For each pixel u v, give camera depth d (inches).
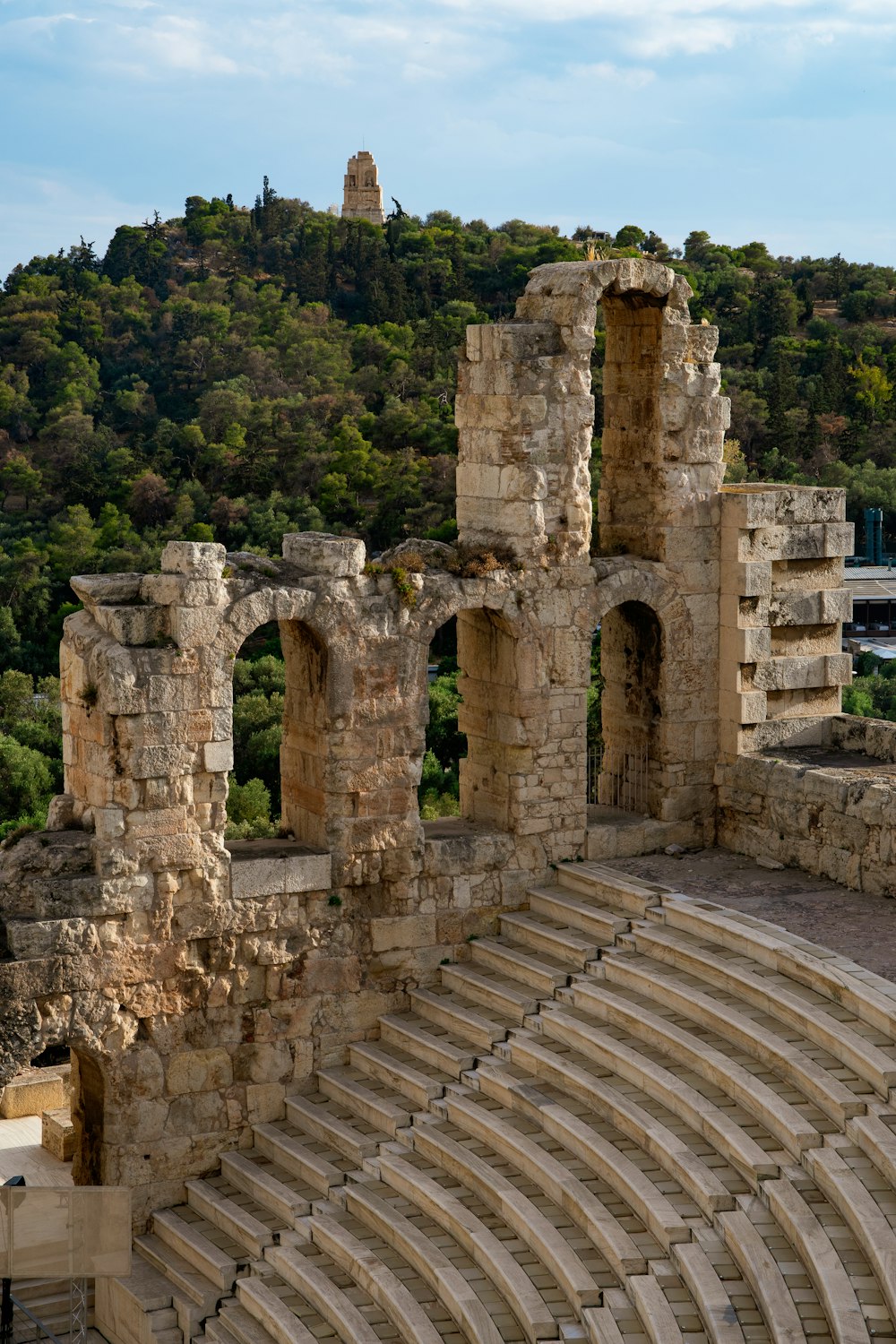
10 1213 1114.1
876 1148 974.4
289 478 4643.2
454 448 4697.3
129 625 1243.8
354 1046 1341.0
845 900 1310.3
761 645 1449.3
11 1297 1157.1
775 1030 1116.5
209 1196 1259.8
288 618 1291.8
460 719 1469.0
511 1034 1263.5
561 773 1411.2
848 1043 1055.6
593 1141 1107.3
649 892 1320.1
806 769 1397.6
